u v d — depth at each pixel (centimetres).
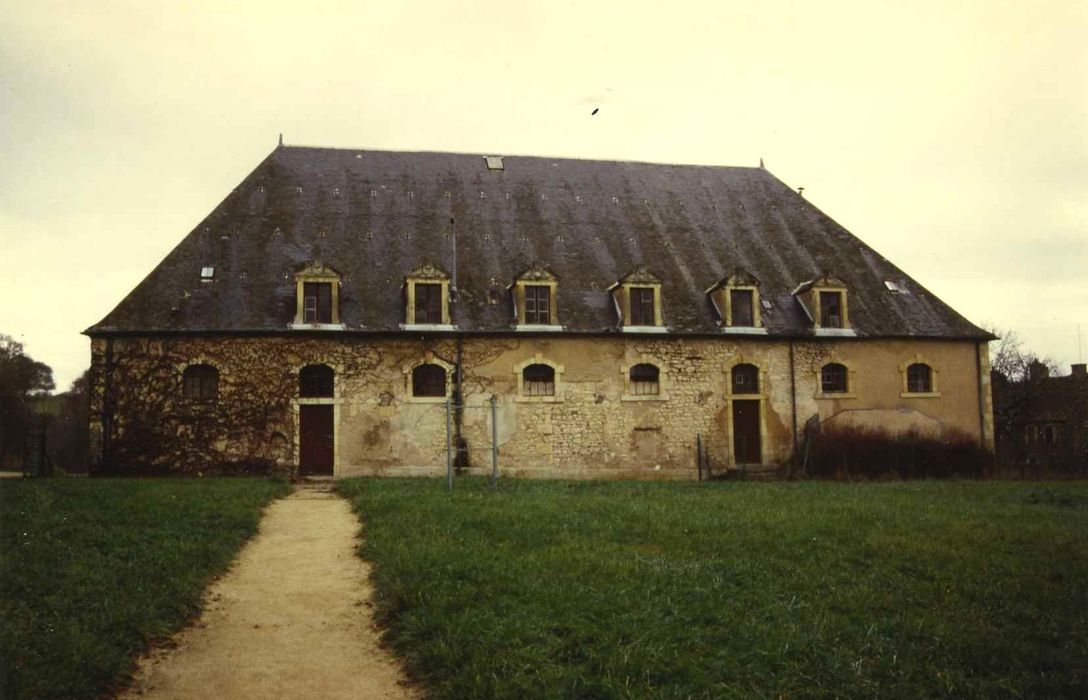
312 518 1505
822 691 710
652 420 2666
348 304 2544
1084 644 842
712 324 2736
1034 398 5003
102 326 2388
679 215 3098
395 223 2806
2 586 856
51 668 670
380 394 2514
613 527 1330
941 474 2762
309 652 803
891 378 2858
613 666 721
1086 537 1330
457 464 2530
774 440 2742
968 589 1017
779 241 3106
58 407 5097
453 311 2589
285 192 2825
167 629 823
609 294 2742
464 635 781
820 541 1253
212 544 1156
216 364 2439
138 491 1638
